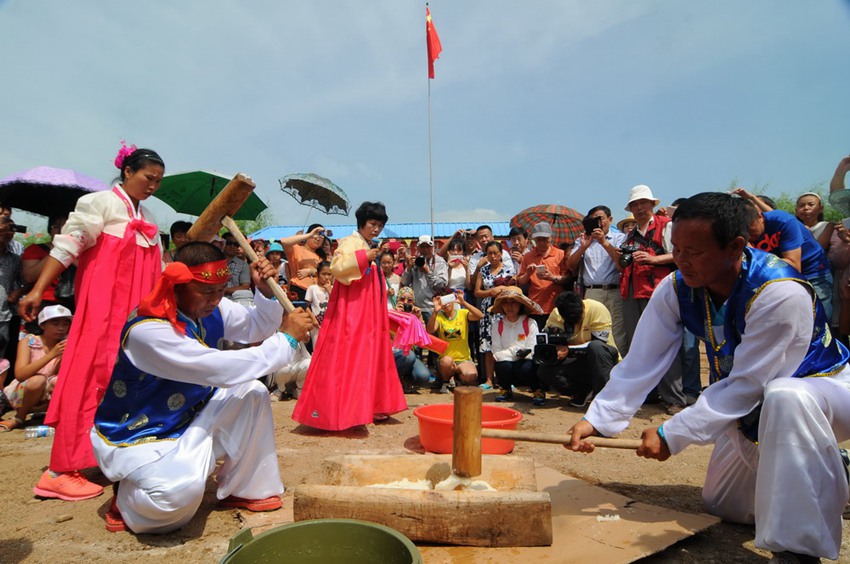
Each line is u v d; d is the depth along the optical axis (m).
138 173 3.51
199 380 2.59
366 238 4.82
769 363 2.30
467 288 7.98
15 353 5.97
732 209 2.24
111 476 2.63
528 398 6.37
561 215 10.40
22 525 2.82
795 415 2.13
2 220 5.44
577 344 5.77
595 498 2.96
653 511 2.79
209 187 7.62
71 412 3.21
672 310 2.74
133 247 3.44
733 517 2.77
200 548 2.54
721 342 2.53
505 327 6.24
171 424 2.69
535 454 4.12
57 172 6.00
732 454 2.69
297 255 7.54
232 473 2.91
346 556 2.04
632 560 2.26
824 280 4.79
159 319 2.60
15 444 4.52
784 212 4.23
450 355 6.95
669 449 2.48
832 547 2.11
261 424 2.93
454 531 2.36
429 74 8.98
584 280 6.57
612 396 2.76
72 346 3.27
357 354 4.63
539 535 2.36
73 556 2.47
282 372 6.22
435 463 2.90
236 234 2.98
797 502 2.11
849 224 4.77
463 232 8.73
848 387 2.30
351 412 4.56
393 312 5.38
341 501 2.40
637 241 5.92
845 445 4.16
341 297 4.68
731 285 2.46
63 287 5.62
